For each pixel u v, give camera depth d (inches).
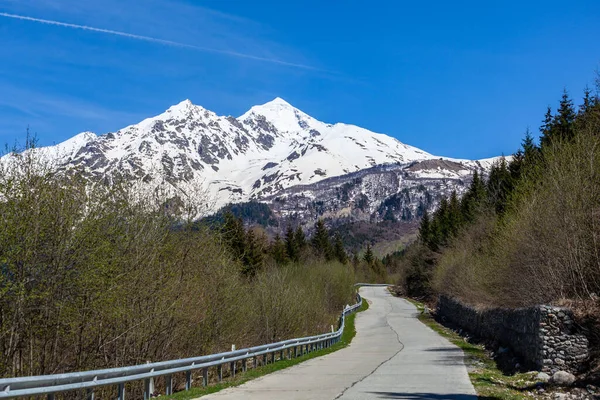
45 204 537.6
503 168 2281.0
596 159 837.8
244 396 549.3
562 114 1739.7
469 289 1535.4
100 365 648.4
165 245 708.7
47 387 385.4
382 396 530.6
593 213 766.5
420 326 1814.7
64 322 552.4
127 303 661.9
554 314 656.4
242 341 1025.5
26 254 513.0
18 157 536.7
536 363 683.4
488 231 1598.2
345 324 1913.1
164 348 738.8
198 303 784.3
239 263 981.8
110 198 618.8
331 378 692.7
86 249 564.4
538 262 832.9
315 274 2348.7
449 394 539.8
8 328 519.5
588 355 630.5
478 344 1160.8
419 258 3297.2
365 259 5708.7
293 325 1227.2
